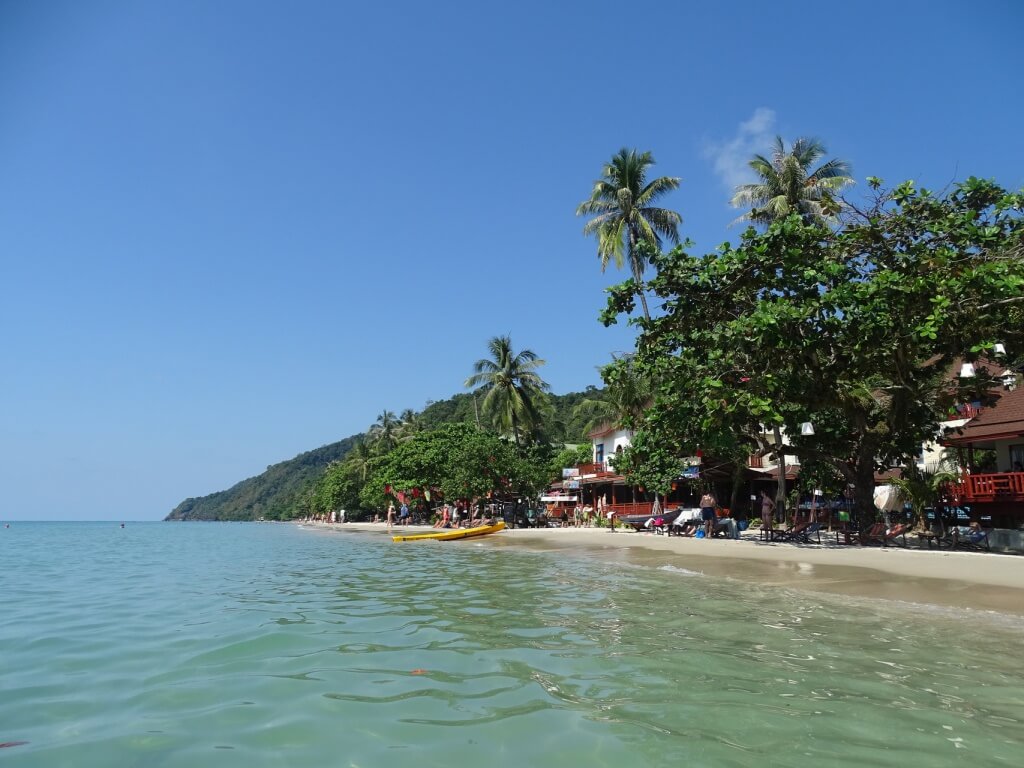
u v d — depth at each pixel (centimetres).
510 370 5031
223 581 1511
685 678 591
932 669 616
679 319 1858
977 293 1451
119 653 738
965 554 1514
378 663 662
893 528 1844
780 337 1519
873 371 1689
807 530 2034
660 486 3098
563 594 1147
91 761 425
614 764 405
